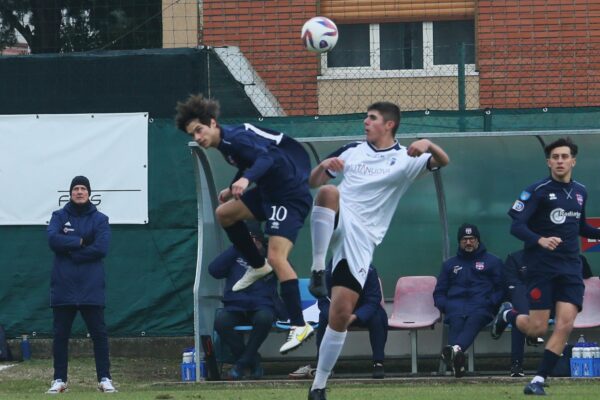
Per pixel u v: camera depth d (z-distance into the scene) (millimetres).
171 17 54094
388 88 54250
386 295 48594
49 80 50344
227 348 46062
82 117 49969
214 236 47469
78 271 39562
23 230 50031
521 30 52562
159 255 49250
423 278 46531
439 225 48312
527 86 52156
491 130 46406
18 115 50125
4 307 49844
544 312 32625
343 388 38125
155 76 49844
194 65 49656
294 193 26734
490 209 47844
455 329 42375
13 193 50062
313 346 46344
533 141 45500
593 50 51656
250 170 25562
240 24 53188
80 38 66062
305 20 52875
